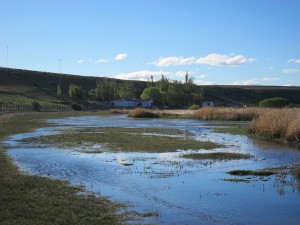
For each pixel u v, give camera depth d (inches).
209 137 1549.0
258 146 1249.4
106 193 628.1
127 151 1124.5
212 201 587.5
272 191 649.6
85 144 1291.8
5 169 803.4
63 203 551.5
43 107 4909.0
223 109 2984.7
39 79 7519.7
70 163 914.1
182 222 490.6
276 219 508.4
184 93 6702.8
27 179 694.5
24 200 555.5
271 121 1541.6
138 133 1734.7
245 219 506.9
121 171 818.8
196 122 2615.7
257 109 2861.7
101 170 828.6
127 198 599.5
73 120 2878.9
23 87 6806.1
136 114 3415.4
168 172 809.5
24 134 1652.3
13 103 4985.2
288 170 833.5
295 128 1339.8
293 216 520.4
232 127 2075.5
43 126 2170.3
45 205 536.7
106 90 6973.4
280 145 1277.1
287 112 1579.7
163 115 3449.8
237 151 1131.3
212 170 835.4
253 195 624.4
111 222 482.0
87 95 7244.1
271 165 900.0
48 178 728.3
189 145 1264.8
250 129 1696.6
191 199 599.2
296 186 683.4
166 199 597.6
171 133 1738.4
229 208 553.0
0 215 487.8
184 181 725.3
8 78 7052.2
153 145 1261.1
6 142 1343.5
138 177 757.9
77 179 733.9
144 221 490.9
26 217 486.3
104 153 1083.3
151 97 6697.8
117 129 1977.1
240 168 860.0
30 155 1035.9
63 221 474.9
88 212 516.1
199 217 511.8
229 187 679.1
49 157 1004.6
